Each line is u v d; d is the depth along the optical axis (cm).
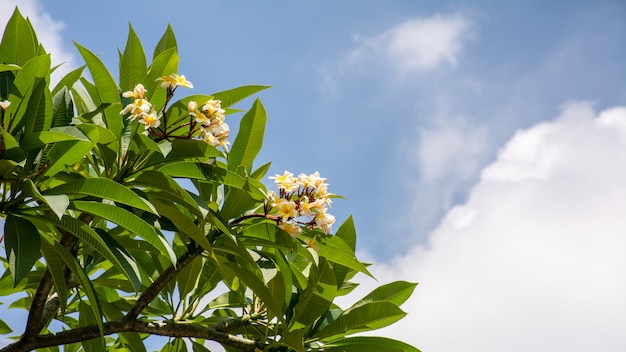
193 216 361
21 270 270
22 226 283
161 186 312
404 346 365
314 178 339
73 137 274
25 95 305
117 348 437
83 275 310
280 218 333
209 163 338
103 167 366
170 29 387
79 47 328
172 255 291
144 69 354
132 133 338
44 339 342
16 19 332
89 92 382
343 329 367
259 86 363
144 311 412
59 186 286
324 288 358
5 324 442
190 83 328
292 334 348
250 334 388
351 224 389
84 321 404
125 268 305
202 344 409
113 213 291
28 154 292
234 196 348
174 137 327
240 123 360
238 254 338
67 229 291
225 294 425
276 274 353
